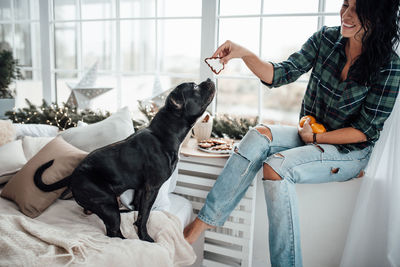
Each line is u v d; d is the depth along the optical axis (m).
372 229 1.50
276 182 1.33
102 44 4.17
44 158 1.42
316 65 1.51
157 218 1.27
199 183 1.73
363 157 1.43
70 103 2.29
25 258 0.88
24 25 3.19
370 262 1.53
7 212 1.28
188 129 1.20
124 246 1.04
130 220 1.27
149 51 4.79
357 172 1.45
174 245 1.23
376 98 1.33
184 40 4.51
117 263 0.98
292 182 1.35
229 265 1.75
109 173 1.12
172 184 1.66
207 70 2.11
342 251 1.68
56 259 0.92
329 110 1.48
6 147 1.62
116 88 2.53
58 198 1.44
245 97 7.27
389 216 1.44
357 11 1.21
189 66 6.17
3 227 0.99
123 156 1.13
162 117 1.17
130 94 4.73
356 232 1.51
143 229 1.16
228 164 1.48
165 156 1.15
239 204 1.63
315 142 1.45
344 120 1.45
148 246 1.07
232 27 2.36
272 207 1.34
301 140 1.54
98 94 2.19
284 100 6.54
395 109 1.40
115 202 1.13
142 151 1.14
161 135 1.16
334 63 1.42
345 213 1.64
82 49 2.62
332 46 1.44
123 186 1.15
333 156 1.38
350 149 1.41
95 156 1.14
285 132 1.54
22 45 3.21
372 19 1.20
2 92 2.59
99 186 1.10
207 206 1.47
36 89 3.26
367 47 1.27
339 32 1.45
